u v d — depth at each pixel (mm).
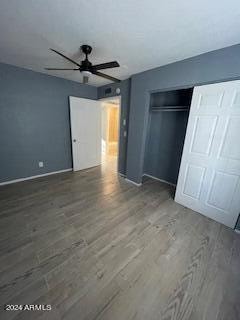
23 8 1296
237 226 1952
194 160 2260
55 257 1484
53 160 3643
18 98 2854
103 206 2418
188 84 2131
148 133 3645
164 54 2033
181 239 1794
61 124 3592
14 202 2416
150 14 1329
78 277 1307
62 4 1246
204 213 2266
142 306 1127
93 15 1371
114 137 6992
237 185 1896
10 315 1039
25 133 3074
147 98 2725
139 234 1843
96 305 1117
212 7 1217
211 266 1469
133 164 3229
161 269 1414
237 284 1313
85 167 4215
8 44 1908
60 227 1901
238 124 1795
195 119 2146
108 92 3738
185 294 1219
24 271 1334
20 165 3135
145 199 2684
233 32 1492
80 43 1849
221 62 1806
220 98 1879
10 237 1707
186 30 1523
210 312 1110
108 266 1418
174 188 3176
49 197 2617
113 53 2059
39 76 3020
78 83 3656
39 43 1874
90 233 1824
